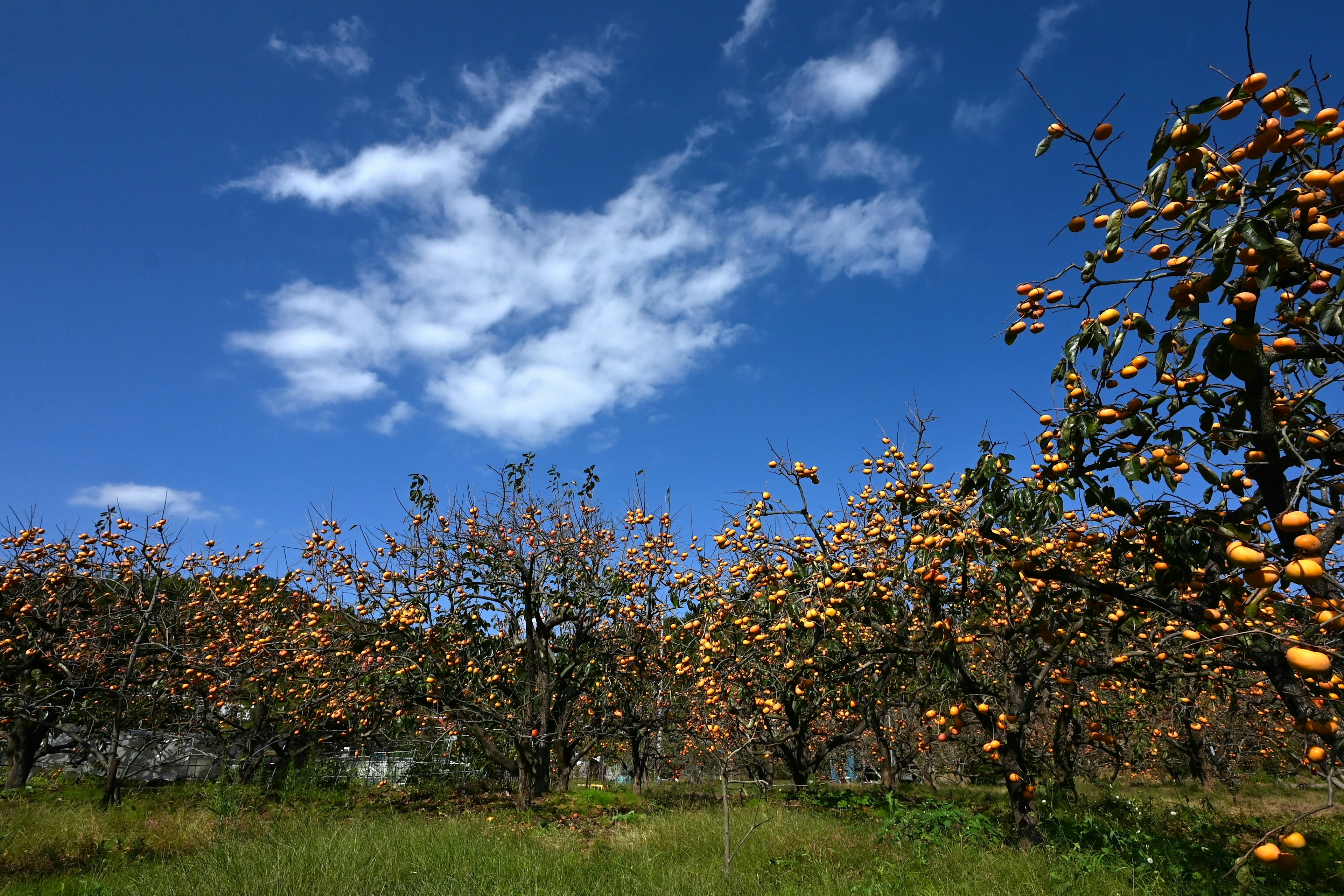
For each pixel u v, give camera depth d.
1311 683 4.36
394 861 6.01
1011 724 6.90
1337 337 3.65
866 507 7.35
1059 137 3.91
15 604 10.17
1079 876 5.36
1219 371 3.58
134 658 10.17
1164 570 4.49
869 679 8.90
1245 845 7.30
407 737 12.95
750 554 7.56
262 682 11.86
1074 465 4.59
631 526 11.62
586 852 7.19
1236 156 3.51
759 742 9.63
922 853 6.23
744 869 6.08
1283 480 4.00
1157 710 11.21
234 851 6.10
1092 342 4.08
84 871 6.22
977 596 6.77
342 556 11.27
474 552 11.30
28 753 11.18
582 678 11.55
